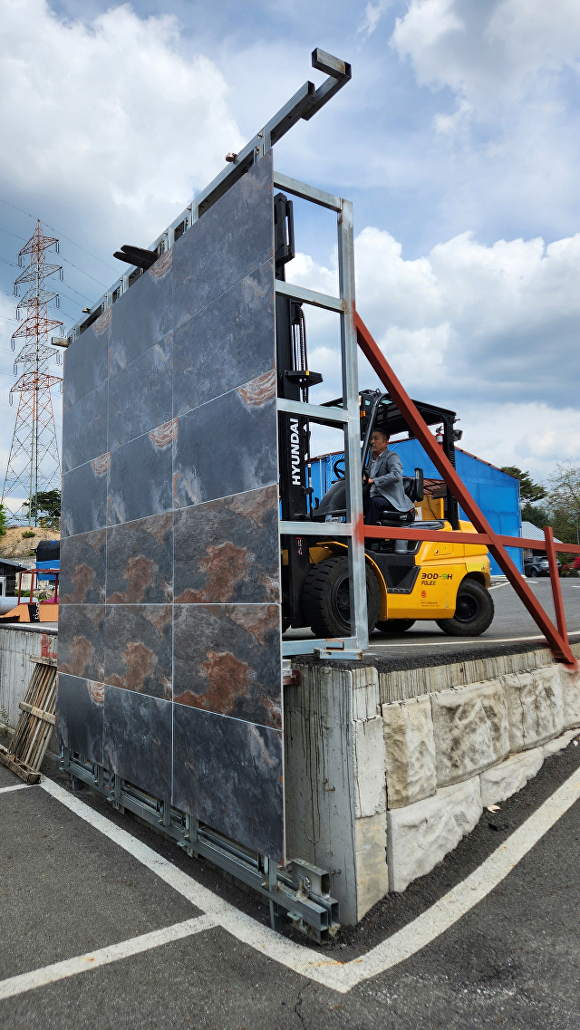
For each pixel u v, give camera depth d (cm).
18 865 407
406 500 608
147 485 455
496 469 2842
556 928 291
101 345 561
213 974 274
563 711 532
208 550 371
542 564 3638
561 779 461
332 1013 243
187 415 404
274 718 306
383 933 294
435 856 349
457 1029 231
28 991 267
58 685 620
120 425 509
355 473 357
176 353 422
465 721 397
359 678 312
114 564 506
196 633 379
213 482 370
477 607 702
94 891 364
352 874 302
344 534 350
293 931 309
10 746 720
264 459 324
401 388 415
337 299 362
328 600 459
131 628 469
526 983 255
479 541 454
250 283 343
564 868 345
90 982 271
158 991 263
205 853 374
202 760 367
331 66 321
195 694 377
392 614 582
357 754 307
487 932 291
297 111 337
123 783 496
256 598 325
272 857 303
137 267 524
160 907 341
